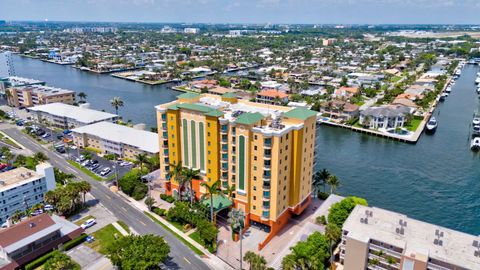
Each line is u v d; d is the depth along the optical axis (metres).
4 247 103.88
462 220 141.62
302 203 134.38
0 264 102.38
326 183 154.38
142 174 160.75
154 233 123.75
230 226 127.38
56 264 99.38
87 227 126.12
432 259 88.44
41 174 141.75
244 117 117.75
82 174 170.62
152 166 170.38
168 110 136.88
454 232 99.44
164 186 151.88
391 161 197.38
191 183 136.88
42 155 172.62
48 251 111.06
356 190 164.12
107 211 137.38
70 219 131.38
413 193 161.88
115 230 124.75
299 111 124.94
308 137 127.12
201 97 154.38
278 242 119.56
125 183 149.25
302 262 97.12
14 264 103.38
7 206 130.50
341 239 109.56
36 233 111.00
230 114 132.00
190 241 119.75
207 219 125.25
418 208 149.88
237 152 121.06
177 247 116.19
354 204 121.06
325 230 111.19
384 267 96.12
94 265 106.75
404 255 90.12
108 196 149.38
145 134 199.25
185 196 139.88
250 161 119.88
